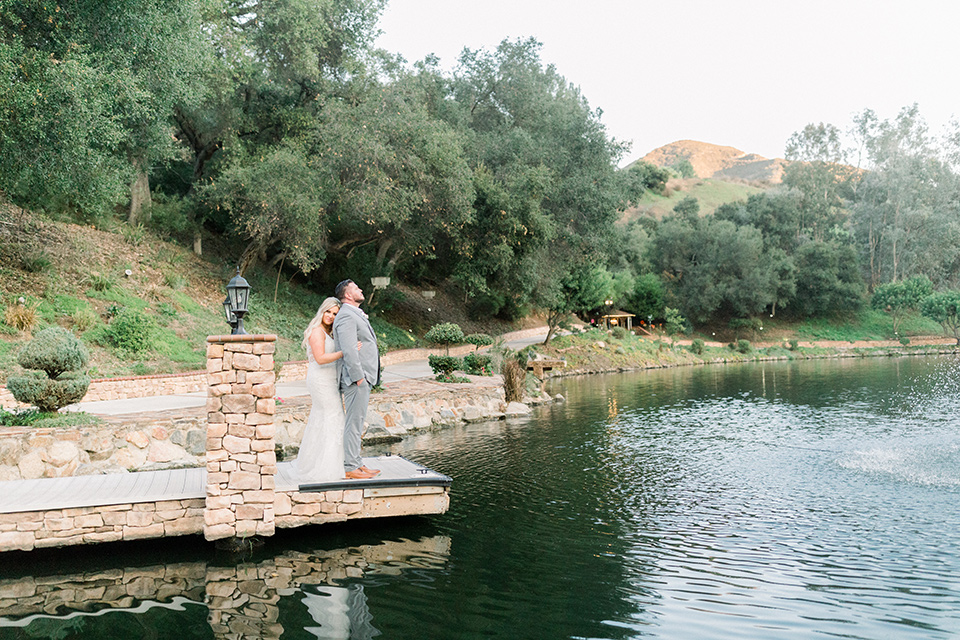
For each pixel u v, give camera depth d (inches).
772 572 218.8
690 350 1931.6
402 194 940.0
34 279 705.6
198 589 199.9
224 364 238.2
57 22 539.8
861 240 2940.5
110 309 717.3
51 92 493.4
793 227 2829.7
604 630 170.6
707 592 199.6
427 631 168.9
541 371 1143.6
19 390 384.2
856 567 224.4
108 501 236.8
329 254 1254.9
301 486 252.7
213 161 1136.8
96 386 550.6
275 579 208.8
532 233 1199.6
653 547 246.5
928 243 2829.7
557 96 1567.4
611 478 373.4
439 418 621.3
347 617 177.8
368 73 1142.3
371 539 253.1
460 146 1060.5
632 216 3996.1
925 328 2433.6
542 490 343.0
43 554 233.6
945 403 744.3
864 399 797.9
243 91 1094.4
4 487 261.3
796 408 719.1
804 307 2495.1
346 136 912.3
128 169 709.3
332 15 1077.1
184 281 916.0
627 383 1125.1
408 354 1125.1
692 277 2480.3
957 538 258.2
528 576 212.8
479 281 1216.8
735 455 443.5
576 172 1321.4
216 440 237.6
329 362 261.9
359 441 271.6
